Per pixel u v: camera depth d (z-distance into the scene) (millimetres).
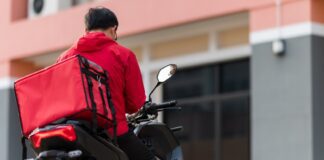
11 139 32281
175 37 28562
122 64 10703
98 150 10117
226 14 24812
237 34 27344
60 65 10164
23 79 10430
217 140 29109
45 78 10258
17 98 10484
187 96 30297
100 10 11023
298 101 22422
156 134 12023
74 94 10000
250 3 24016
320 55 22531
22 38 32031
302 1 22641
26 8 33031
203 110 29734
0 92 32781
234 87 28672
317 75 22359
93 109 9992
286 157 22547
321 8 22688
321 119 22266
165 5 26672
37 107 10266
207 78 29641
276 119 22953
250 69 26422
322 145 22203
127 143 10719
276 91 23047
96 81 10188
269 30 23406
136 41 29547
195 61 28688
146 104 11406
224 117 28953
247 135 28016
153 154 11508
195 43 28734
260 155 23297
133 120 11734
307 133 22062
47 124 10164
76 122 10094
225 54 27609
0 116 32625
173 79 30812
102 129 10328
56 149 10047
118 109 10633
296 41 22703
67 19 30094
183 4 26078
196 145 29875
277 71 23078
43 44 31031
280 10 23172
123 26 28078
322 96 22406
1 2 33156
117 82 10625
